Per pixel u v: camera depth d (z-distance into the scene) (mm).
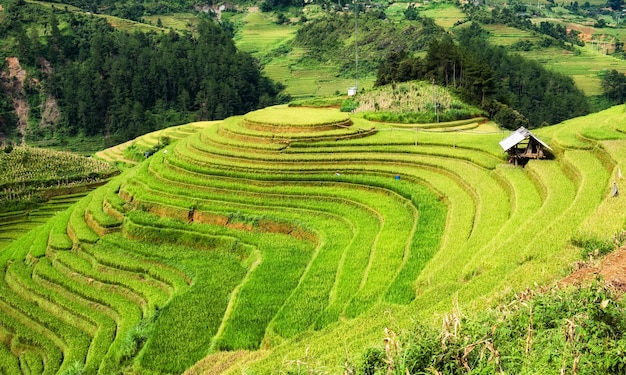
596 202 28344
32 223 63844
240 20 196375
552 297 14711
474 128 68188
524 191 35188
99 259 43875
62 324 38469
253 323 30312
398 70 87438
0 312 41688
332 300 29109
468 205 37250
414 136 56156
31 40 133500
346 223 41562
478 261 24844
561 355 11977
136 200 51188
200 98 134875
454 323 13422
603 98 107250
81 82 128750
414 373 12383
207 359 26938
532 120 97562
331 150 53844
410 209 40688
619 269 17859
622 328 12703
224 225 45812
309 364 15820
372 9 183375
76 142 123438
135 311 37188
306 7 199375
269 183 49656
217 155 56156
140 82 130250
